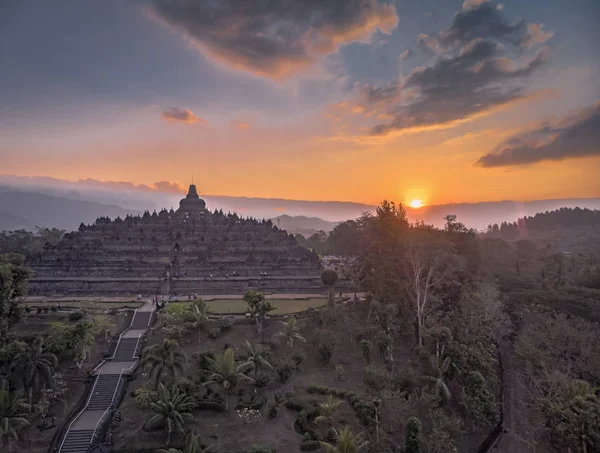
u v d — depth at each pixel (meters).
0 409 49.69
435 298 82.44
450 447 52.09
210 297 98.19
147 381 61.44
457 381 67.81
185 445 49.34
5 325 61.28
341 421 57.88
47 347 59.00
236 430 55.06
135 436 52.19
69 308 83.56
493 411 61.56
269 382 64.19
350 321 81.75
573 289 93.62
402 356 76.38
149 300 93.38
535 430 59.72
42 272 105.38
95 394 59.75
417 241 90.00
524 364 70.94
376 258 97.12
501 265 123.94
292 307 91.06
